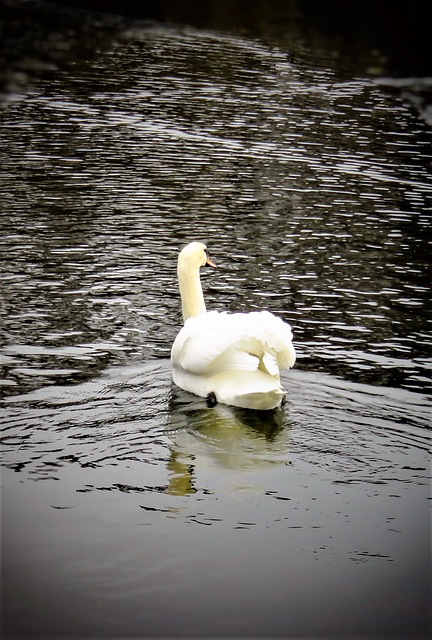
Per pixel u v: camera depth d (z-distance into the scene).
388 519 7.47
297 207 16.58
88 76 26.16
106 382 9.70
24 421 8.80
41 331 11.02
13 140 20.06
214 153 19.77
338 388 9.71
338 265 13.83
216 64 28.12
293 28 33.38
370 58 29.66
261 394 8.88
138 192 17.09
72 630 6.07
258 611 6.36
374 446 8.54
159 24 33.66
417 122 22.97
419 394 9.63
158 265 13.61
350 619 6.27
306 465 8.20
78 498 7.60
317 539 7.18
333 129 22.00
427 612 6.38
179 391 9.50
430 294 12.74
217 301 12.34
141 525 7.27
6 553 6.84
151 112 22.86
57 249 14.07
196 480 7.93
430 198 17.33
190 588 6.55
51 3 36.50
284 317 11.80
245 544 7.09
